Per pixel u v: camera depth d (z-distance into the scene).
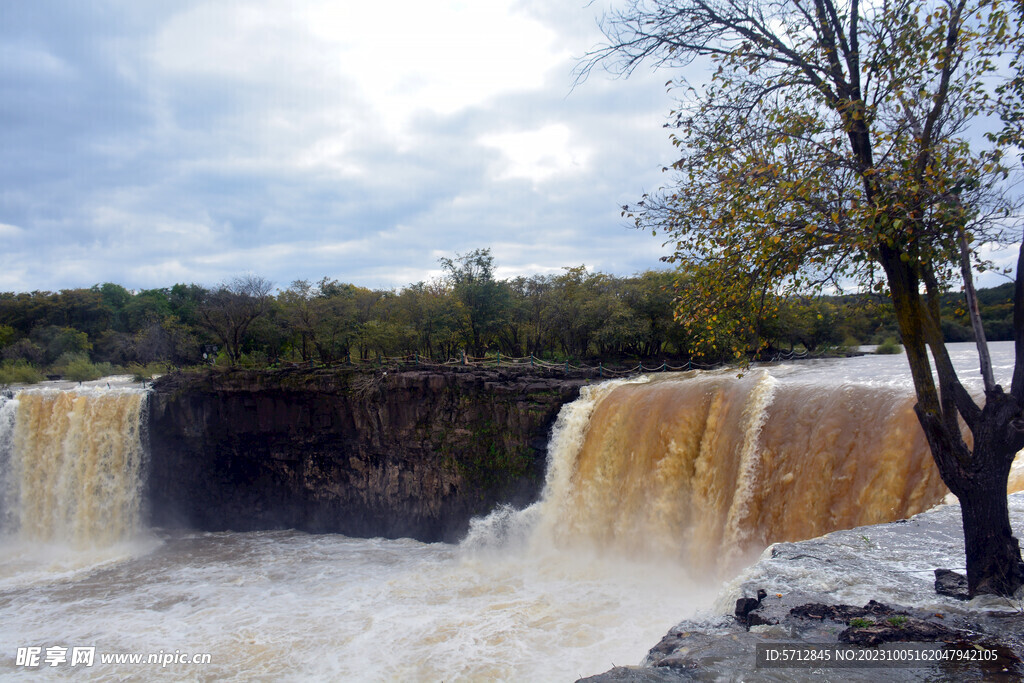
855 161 9.71
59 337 69.94
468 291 51.72
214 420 41.22
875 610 9.36
